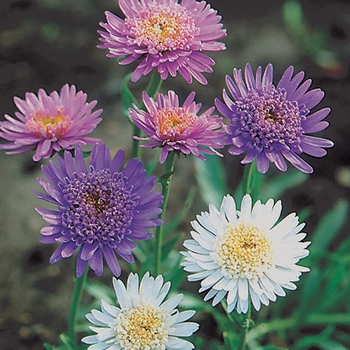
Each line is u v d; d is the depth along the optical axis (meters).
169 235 0.62
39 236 0.61
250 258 0.44
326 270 0.56
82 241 0.45
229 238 0.44
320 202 0.64
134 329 0.44
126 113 0.50
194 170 0.65
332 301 0.56
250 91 0.47
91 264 0.45
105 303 0.44
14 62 0.71
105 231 0.45
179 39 0.47
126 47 0.48
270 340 0.58
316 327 0.59
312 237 0.60
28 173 0.64
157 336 0.44
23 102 0.49
